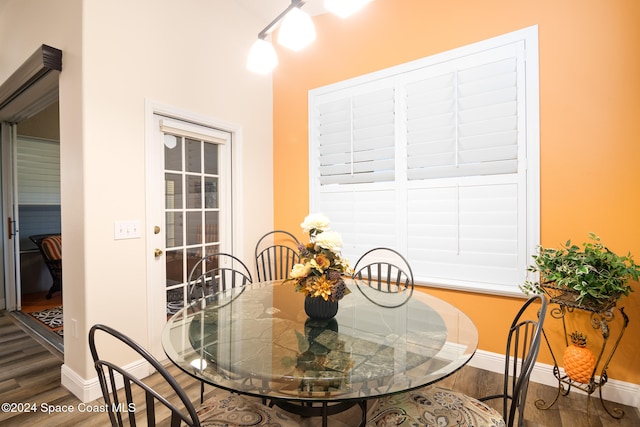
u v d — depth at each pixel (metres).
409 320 1.50
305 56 3.22
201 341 1.27
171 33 2.44
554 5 2.06
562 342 2.07
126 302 2.14
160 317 2.40
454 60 2.42
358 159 2.91
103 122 2.03
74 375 2.02
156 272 2.38
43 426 1.73
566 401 1.95
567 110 2.03
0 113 3.15
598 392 1.97
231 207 3.05
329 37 3.06
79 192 1.97
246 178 3.14
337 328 1.40
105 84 2.04
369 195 2.85
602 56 1.93
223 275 2.35
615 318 1.92
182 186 2.63
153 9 2.33
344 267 1.48
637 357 1.87
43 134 4.55
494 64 2.26
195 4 2.63
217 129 2.89
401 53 2.66
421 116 2.56
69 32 2.03
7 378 2.20
